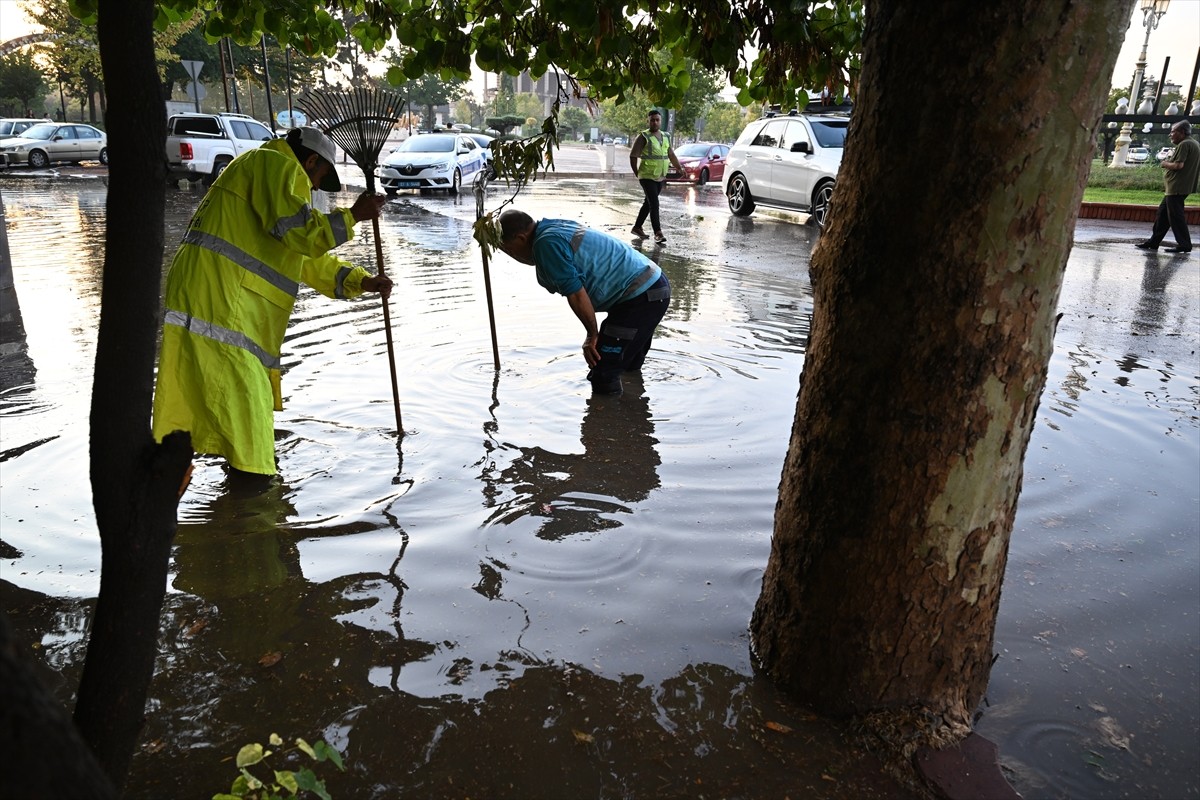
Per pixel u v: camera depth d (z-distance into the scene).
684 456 4.67
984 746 2.51
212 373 4.01
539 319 7.55
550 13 3.24
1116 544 3.82
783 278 10.08
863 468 2.47
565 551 3.62
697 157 27.39
